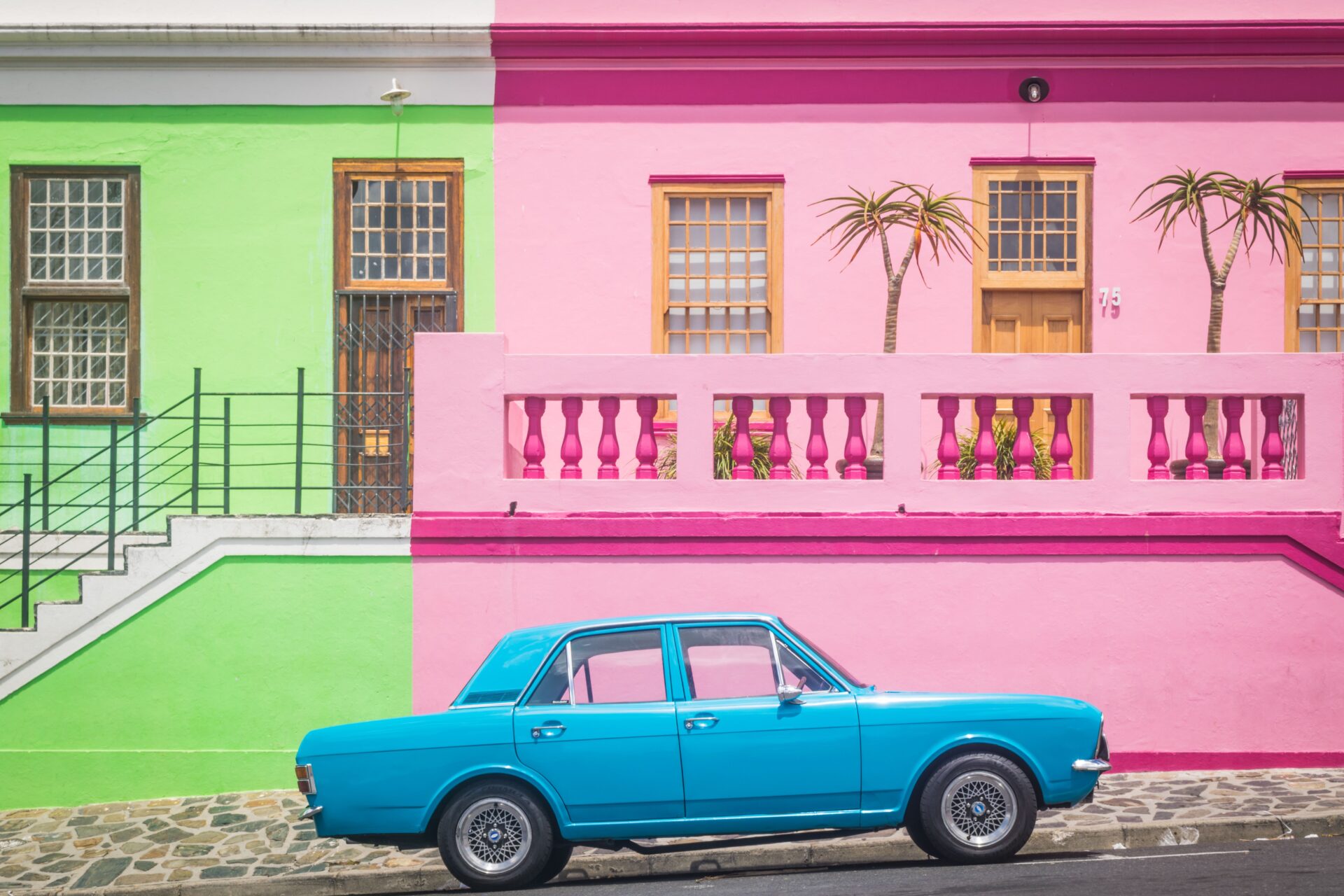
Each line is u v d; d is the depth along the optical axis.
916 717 7.41
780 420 9.96
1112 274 12.16
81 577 10.02
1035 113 12.19
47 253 12.33
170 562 10.02
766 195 12.29
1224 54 12.07
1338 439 9.70
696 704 7.48
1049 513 9.72
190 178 12.28
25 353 12.31
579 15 12.32
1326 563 9.64
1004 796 7.44
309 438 12.25
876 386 9.81
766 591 9.77
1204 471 9.91
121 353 12.38
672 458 11.02
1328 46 12.02
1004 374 9.77
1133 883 6.80
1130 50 12.09
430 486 9.91
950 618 9.73
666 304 12.32
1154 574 9.70
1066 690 9.68
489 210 12.30
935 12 12.22
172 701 9.99
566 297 12.30
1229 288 12.12
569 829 7.40
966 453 10.93
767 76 12.26
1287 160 12.09
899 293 11.50
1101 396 9.75
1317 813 8.27
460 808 7.39
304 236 12.29
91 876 8.12
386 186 12.34
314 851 8.52
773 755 7.37
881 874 7.36
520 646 7.67
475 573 9.88
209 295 12.29
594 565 9.83
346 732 7.48
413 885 7.98
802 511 9.80
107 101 12.27
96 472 12.23
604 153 12.30
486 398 9.89
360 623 9.93
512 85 12.31
